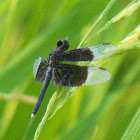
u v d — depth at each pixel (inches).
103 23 23.2
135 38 23.0
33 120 23.9
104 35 23.6
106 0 23.9
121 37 23.7
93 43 23.6
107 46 23.4
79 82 23.6
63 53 24.0
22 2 24.0
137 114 22.9
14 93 23.7
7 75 23.5
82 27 23.8
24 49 23.7
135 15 23.6
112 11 23.3
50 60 24.0
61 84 23.7
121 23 23.7
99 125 23.9
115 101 24.0
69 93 23.1
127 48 23.1
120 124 23.9
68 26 23.8
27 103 23.9
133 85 24.0
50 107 23.1
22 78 23.6
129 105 23.9
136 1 23.1
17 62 23.6
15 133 23.9
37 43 23.7
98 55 23.5
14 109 24.0
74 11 23.9
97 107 24.0
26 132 23.8
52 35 23.8
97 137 23.8
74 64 24.0
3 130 23.9
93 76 23.6
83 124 23.9
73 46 24.0
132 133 22.8
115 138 23.8
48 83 24.0
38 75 24.0
